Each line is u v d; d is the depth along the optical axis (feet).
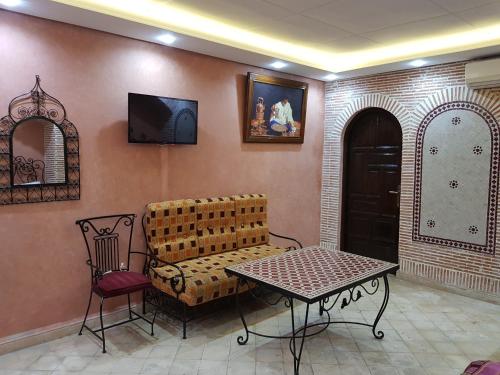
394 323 12.27
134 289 10.58
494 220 13.78
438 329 11.90
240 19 11.87
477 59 13.89
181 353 10.27
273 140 16.31
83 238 11.30
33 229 10.39
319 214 19.11
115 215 11.89
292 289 8.91
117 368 9.53
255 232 15.14
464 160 14.35
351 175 18.78
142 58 12.16
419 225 15.70
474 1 10.27
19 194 10.07
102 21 10.41
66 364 9.68
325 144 18.83
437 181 15.08
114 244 11.95
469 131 14.17
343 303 11.81
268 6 10.81
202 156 14.07
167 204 12.75
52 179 10.59
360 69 15.90
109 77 11.49
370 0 10.32
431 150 15.19
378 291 14.99
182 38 11.87
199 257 13.43
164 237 12.64
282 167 17.10
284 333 11.51
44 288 10.66
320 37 13.65
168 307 12.67
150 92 12.42
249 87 14.99
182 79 13.20
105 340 10.88
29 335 10.44
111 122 11.64
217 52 13.47
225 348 10.56
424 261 15.64
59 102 10.57
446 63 14.61
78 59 10.84
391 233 17.53
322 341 11.07
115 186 11.87
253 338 11.15
